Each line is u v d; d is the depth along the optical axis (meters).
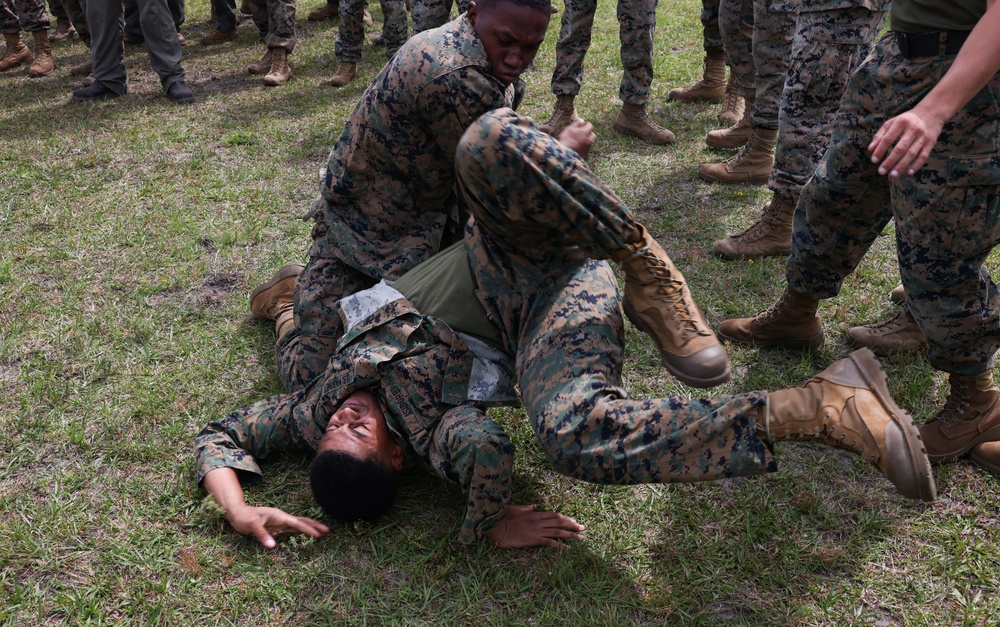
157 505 2.61
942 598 2.22
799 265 3.01
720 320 3.54
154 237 4.30
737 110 5.66
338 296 2.92
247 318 3.61
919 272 2.46
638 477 2.15
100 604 2.28
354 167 2.79
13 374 3.26
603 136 5.51
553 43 7.65
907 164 1.97
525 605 2.25
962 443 2.65
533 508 2.50
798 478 2.65
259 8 7.66
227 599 2.29
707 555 2.38
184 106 6.30
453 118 2.58
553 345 2.36
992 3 1.94
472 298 2.56
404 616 2.23
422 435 2.47
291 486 2.69
